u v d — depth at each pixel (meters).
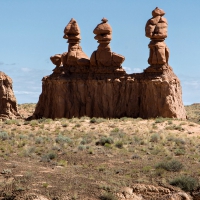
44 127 55.47
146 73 64.50
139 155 39.94
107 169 34.88
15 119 64.25
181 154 40.72
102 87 65.44
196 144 45.59
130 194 30.03
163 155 40.31
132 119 60.16
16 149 41.84
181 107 64.19
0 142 44.19
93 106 65.62
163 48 63.56
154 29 64.25
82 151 41.47
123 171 34.22
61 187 30.09
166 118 59.78
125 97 64.62
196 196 30.42
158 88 62.28
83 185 30.56
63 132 51.69
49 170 34.25
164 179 32.09
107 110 64.81
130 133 51.28
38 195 28.81
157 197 30.28
